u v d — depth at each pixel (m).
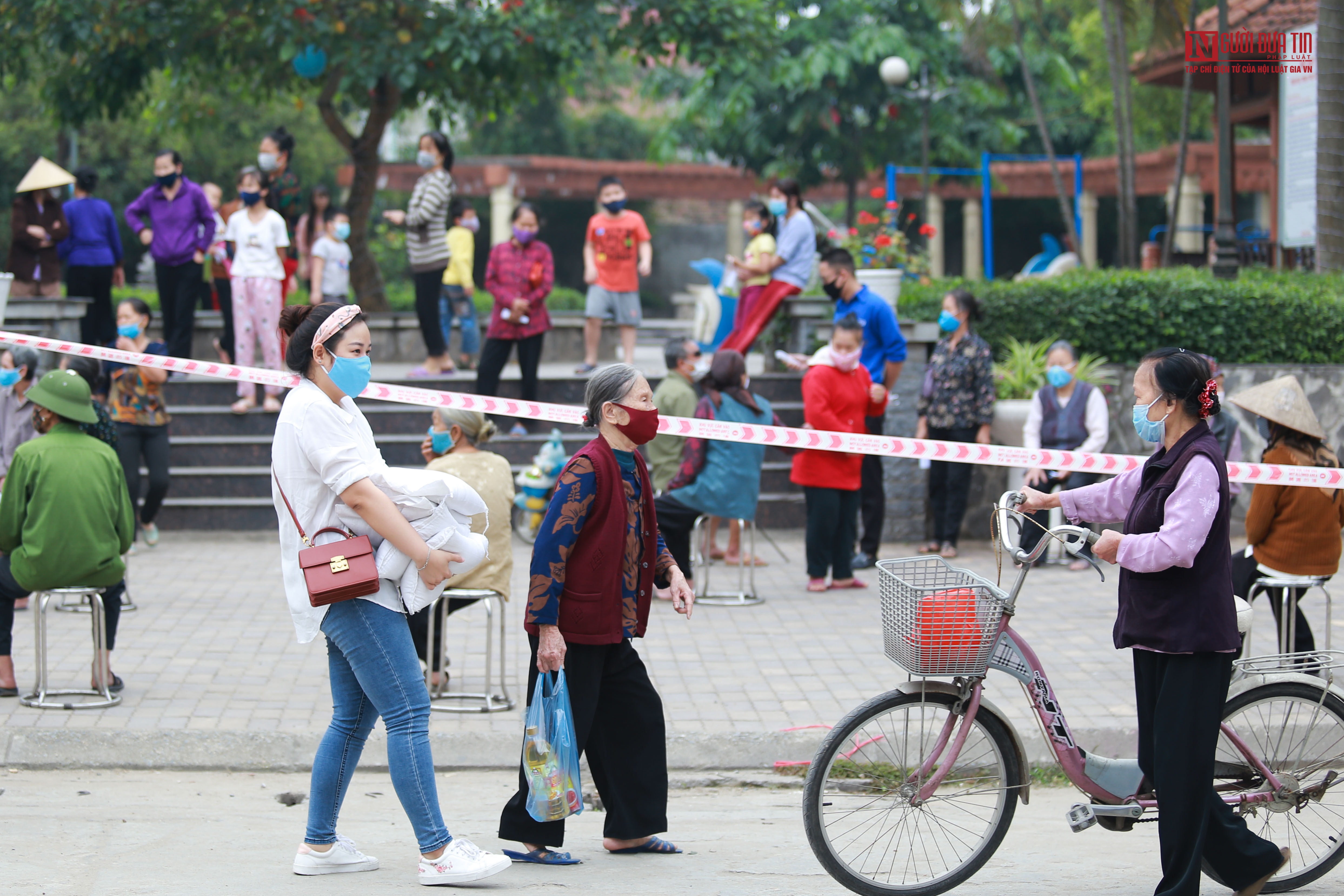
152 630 13.08
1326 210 20.28
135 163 46.53
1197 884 6.50
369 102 27.64
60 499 10.31
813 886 7.14
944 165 45.12
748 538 18.47
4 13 22.48
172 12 23.78
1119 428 18.83
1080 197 42.00
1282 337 19.05
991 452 10.26
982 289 19.84
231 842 7.98
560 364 26.28
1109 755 10.34
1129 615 6.70
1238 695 7.22
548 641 7.19
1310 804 7.34
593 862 7.66
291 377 8.11
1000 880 7.38
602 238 20.22
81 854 7.48
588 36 23.89
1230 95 25.98
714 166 47.84
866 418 16.05
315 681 11.51
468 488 7.12
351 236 27.36
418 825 6.98
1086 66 49.06
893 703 7.00
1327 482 9.70
